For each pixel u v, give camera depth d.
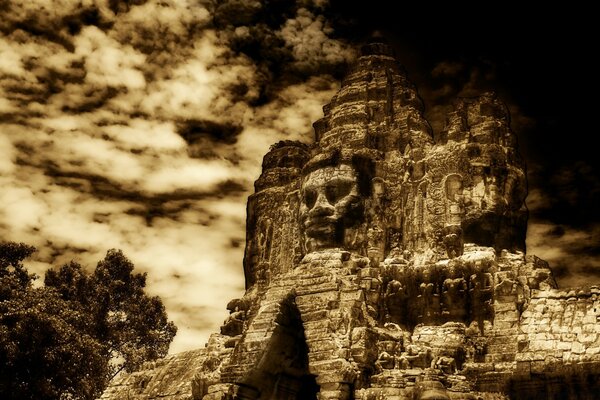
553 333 34.81
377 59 44.28
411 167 41.16
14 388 45.28
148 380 45.88
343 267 38.22
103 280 60.47
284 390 35.81
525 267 37.34
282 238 44.34
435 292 37.75
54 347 46.28
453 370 35.09
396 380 33.62
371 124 42.12
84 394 47.84
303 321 36.53
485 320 36.62
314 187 40.41
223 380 36.16
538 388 34.00
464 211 38.94
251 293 44.03
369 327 35.84
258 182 47.34
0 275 53.78
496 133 40.53
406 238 39.88
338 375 34.06
